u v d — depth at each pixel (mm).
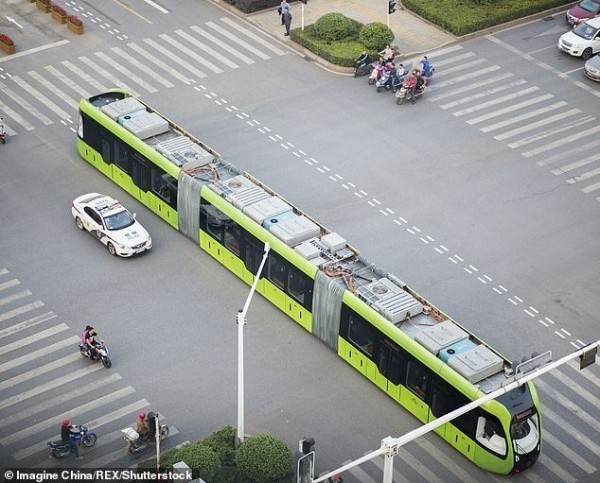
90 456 62938
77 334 71812
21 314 73312
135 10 110250
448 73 102000
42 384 67812
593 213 84562
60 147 90375
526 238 81625
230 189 75938
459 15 108625
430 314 66812
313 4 112125
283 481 59594
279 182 86562
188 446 60344
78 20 105500
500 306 75125
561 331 73125
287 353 70625
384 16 110312
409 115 95750
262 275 73750
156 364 69562
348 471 62500
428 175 88125
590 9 109375
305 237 71875
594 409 66750
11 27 106812
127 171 83500
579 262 79375
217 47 104812
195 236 79312
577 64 104188
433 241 80938
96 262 78250
